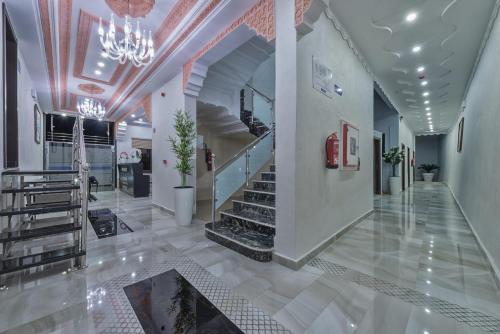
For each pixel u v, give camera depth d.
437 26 3.29
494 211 2.56
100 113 7.55
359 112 4.22
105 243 3.21
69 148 9.74
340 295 1.93
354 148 3.90
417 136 16.84
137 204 6.43
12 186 2.93
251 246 2.73
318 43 2.81
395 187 8.34
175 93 5.14
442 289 2.02
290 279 2.20
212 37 3.72
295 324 1.58
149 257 2.72
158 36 4.24
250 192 4.34
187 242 3.25
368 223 4.25
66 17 3.59
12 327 1.54
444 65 4.43
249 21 3.02
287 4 2.44
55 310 1.72
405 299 1.87
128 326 1.56
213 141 8.23
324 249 2.94
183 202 4.12
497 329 1.53
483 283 2.12
